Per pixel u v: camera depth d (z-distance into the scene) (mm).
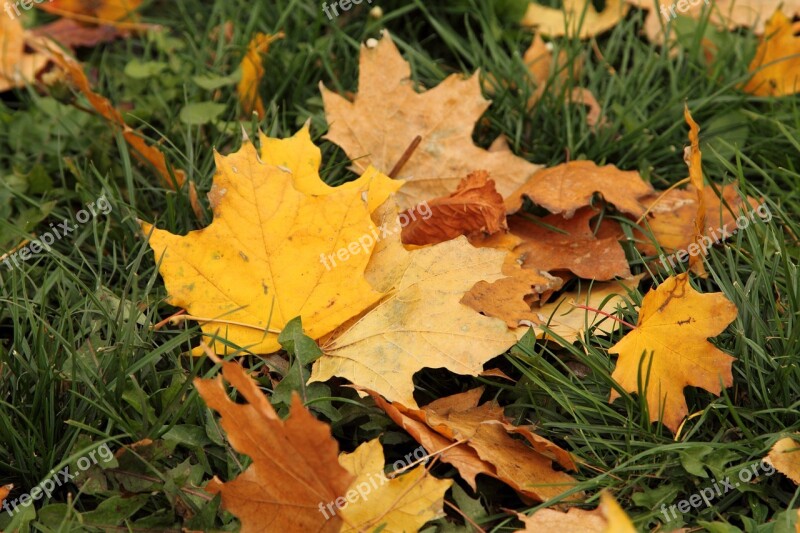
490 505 1104
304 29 1370
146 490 1092
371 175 1167
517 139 1292
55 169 1284
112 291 1191
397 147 1259
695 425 1116
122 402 1120
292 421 1005
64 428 1116
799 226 1209
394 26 1395
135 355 1133
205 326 1141
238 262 1129
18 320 1135
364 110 1260
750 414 1124
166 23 1408
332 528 1058
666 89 1344
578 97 1312
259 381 1139
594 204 1239
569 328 1158
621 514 999
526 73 1325
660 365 1122
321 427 1002
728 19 1365
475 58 1341
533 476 1098
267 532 1063
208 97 1323
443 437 1104
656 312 1119
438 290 1137
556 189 1218
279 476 1047
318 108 1323
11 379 1129
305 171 1171
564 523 1071
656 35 1351
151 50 1406
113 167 1274
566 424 1119
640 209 1202
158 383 1123
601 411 1124
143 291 1188
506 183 1249
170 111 1310
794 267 1171
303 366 1123
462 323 1126
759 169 1233
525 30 1390
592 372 1146
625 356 1122
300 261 1127
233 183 1116
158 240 1125
